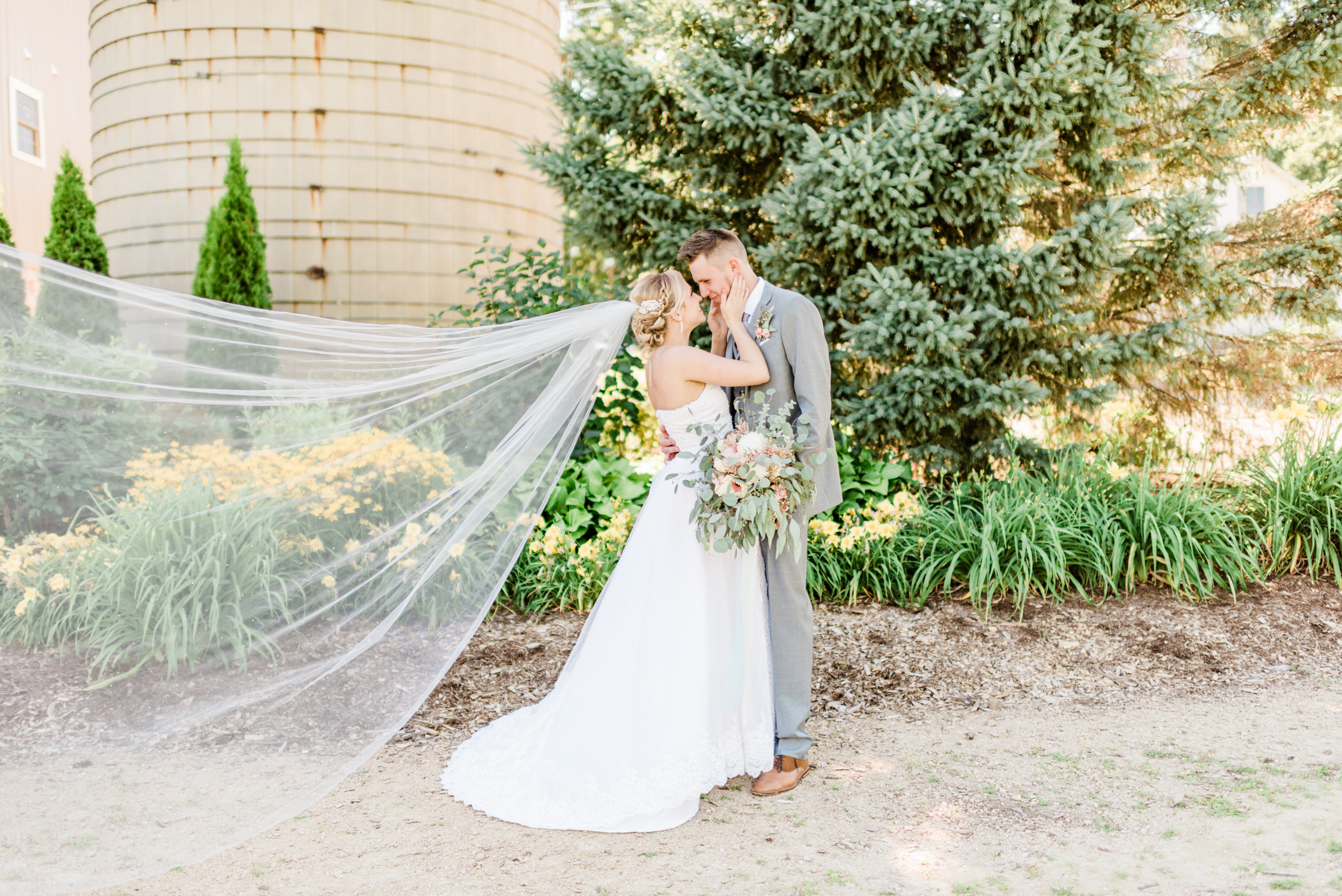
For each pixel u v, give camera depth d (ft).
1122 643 13.20
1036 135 15.94
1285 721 11.00
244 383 8.66
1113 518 15.24
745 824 8.89
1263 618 13.75
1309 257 18.15
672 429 10.03
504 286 19.21
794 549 9.55
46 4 45.96
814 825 8.82
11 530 7.87
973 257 15.92
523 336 10.16
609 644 9.60
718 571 9.66
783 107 17.81
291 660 8.80
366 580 9.24
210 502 8.57
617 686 9.40
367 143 25.81
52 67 46.37
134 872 7.09
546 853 8.30
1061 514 15.23
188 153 25.58
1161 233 16.07
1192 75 21.06
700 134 18.58
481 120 27.35
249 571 8.67
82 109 49.55
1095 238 15.72
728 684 9.61
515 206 28.58
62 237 27.04
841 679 12.54
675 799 8.95
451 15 26.45
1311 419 16.58
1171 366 19.80
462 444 9.89
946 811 9.01
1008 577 14.37
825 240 17.03
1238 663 12.75
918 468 17.94
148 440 8.32
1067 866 7.77
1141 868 7.68
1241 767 9.69
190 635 8.36
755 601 9.94
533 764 9.50
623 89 19.01
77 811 7.56
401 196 26.30
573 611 14.66
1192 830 8.34
